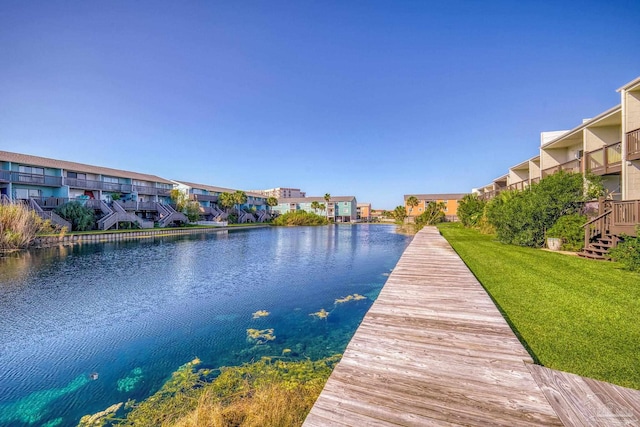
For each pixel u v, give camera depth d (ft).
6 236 55.36
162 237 87.61
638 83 30.99
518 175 76.79
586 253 30.25
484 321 12.82
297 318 22.72
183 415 11.60
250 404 11.43
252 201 208.85
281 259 50.80
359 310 24.49
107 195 109.29
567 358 10.29
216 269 42.06
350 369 9.06
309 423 6.79
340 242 78.18
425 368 9.06
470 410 7.11
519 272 23.66
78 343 18.75
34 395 13.53
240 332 20.17
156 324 21.75
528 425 6.57
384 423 6.73
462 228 91.35
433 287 18.47
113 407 12.51
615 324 13.07
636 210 25.68
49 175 88.69
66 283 33.60
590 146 39.78
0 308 25.32
